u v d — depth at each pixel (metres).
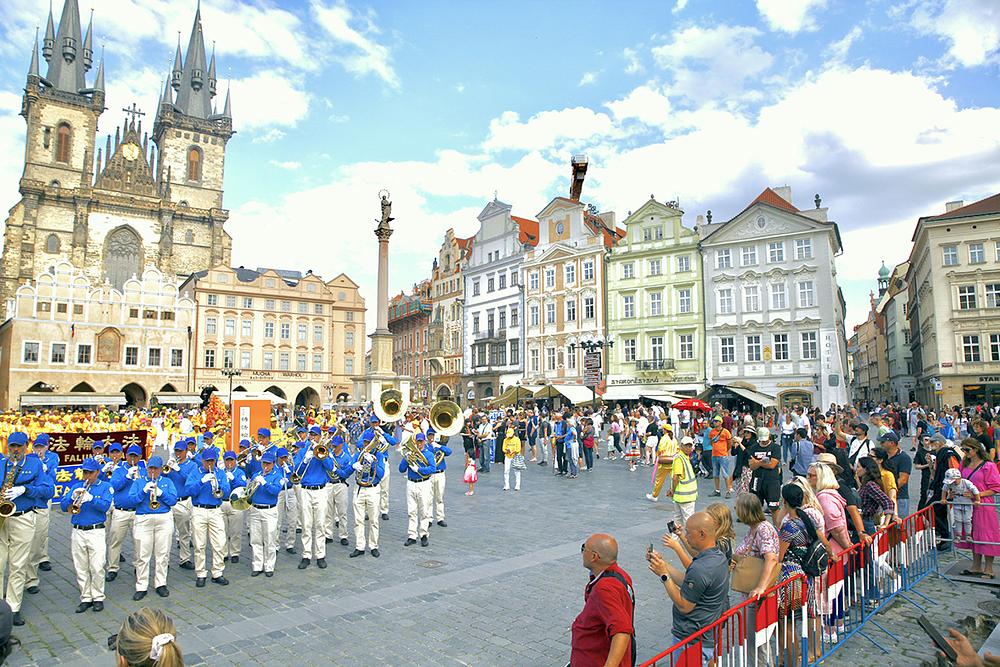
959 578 10.27
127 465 10.07
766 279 54.00
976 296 51.44
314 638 8.09
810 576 7.17
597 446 34.31
